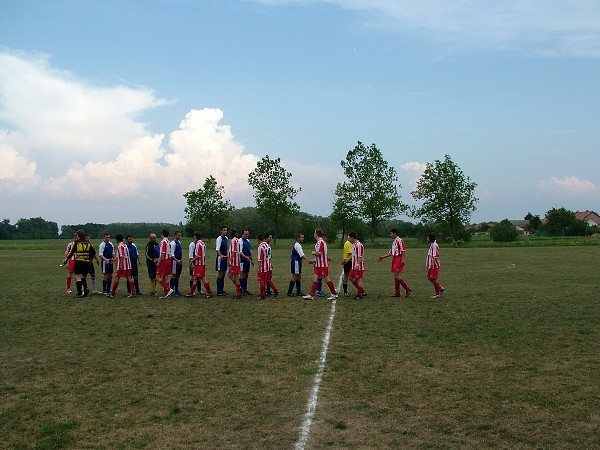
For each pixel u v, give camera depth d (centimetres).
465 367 844
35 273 2748
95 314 1398
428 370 828
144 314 1392
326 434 578
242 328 1187
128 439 570
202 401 691
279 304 1552
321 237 1639
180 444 556
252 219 9481
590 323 1203
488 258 3738
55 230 11650
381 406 666
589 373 803
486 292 1783
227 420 623
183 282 2264
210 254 4562
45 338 1099
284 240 8294
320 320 1273
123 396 716
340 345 1004
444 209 7269
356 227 7069
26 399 707
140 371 840
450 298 1647
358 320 1267
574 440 558
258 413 645
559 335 1078
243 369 845
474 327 1170
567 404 666
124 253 1745
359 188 6656
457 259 3650
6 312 1438
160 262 1723
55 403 690
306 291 1894
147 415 642
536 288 1883
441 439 563
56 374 827
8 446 555
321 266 1639
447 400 686
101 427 605
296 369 839
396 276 1688
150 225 11144
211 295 1728
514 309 1411
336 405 670
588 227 10038
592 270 2634
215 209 6650
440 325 1196
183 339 1077
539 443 552
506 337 1064
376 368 841
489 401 680
